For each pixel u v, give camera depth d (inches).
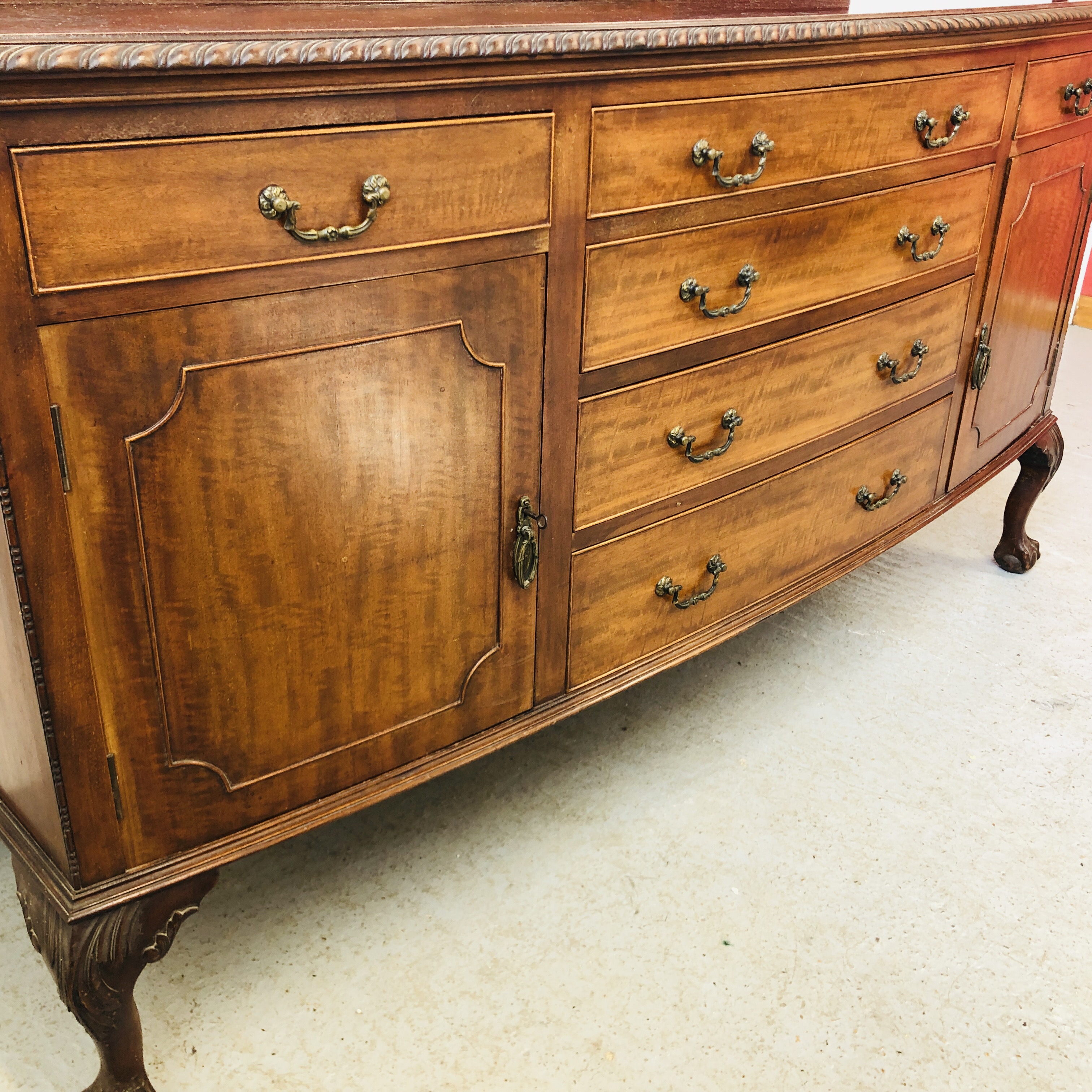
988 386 70.6
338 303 35.4
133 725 36.3
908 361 61.3
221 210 31.9
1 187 28.0
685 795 58.8
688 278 46.0
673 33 39.5
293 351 35.0
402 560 41.1
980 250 63.4
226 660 37.7
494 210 38.1
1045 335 76.5
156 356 32.3
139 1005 45.7
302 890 52.0
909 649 72.7
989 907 52.1
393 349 37.4
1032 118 62.5
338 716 41.9
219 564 36.2
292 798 41.8
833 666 70.6
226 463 35.0
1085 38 64.6
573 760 61.3
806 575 61.6
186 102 30.1
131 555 34.1
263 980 47.1
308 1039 44.4
